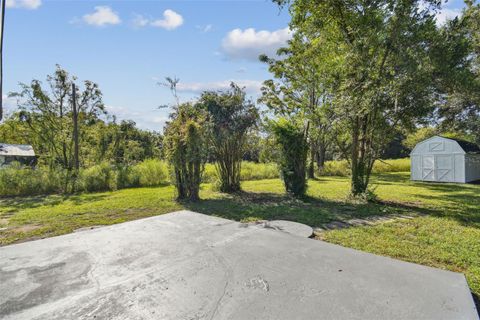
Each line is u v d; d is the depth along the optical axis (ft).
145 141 81.25
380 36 20.34
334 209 18.74
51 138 50.08
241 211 18.07
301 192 23.35
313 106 36.29
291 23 28.96
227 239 7.88
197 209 18.89
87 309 4.37
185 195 23.07
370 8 21.15
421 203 21.81
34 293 4.87
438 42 19.83
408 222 15.16
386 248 10.91
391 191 29.37
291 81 42.83
